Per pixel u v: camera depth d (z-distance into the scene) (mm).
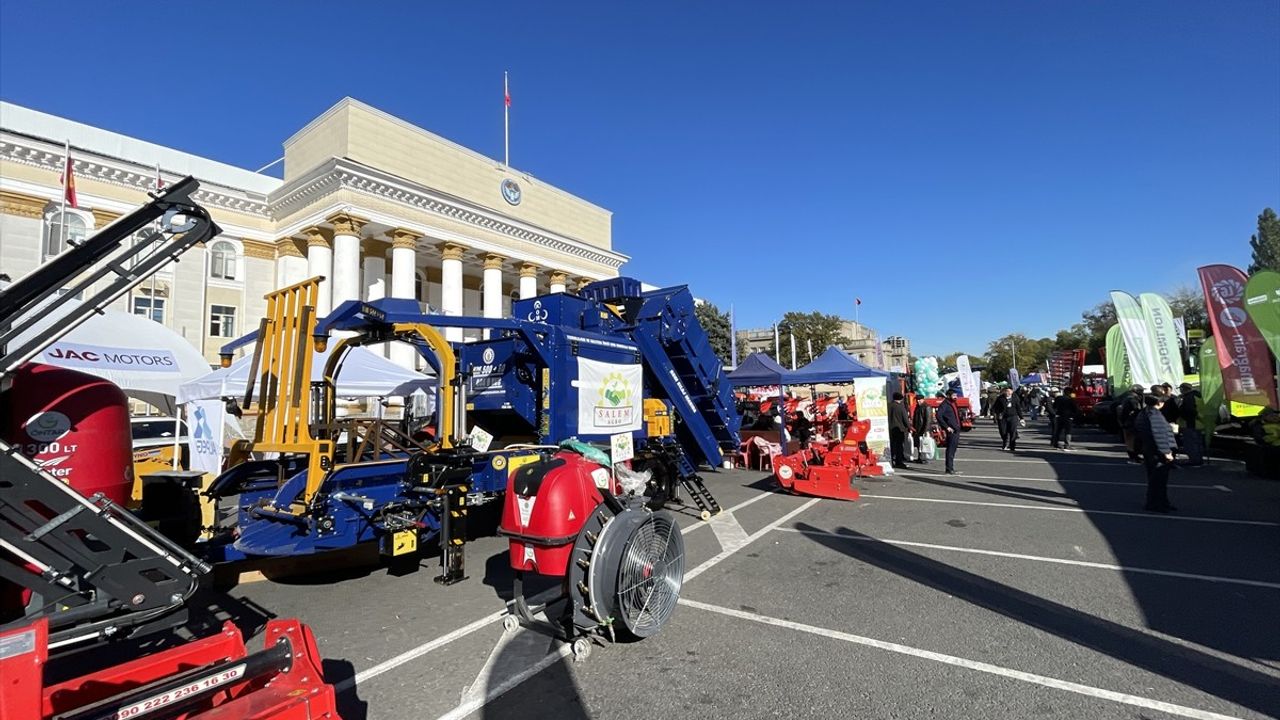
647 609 4418
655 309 9656
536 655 4199
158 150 28406
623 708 3457
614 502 4496
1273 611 4699
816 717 3305
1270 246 54969
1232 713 3270
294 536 5129
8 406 3188
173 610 3088
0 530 2504
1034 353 86688
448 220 31531
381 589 5777
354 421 6707
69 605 2691
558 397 7430
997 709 3352
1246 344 11547
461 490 5695
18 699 2088
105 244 3072
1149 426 8477
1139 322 18391
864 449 12078
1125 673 3746
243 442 6859
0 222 23141
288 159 31891
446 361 5961
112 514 2953
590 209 42500
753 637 4418
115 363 9242
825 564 6250
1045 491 10289
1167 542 6781
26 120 25016
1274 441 10859
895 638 4344
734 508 9469
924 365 20469
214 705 2650
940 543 6977
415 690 3732
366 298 31078
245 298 30000
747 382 14992
